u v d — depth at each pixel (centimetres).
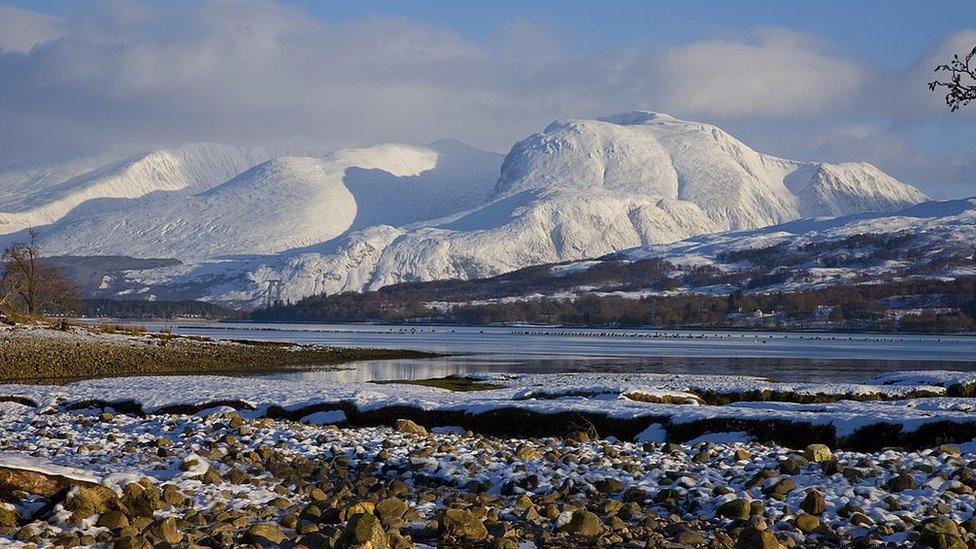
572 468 2075
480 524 1488
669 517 1608
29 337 9431
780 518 1571
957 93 2616
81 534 1377
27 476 1581
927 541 1364
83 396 4025
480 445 2509
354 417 3397
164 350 9712
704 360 11694
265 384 4703
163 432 2827
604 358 12056
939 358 13062
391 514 1611
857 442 2648
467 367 9681
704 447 2409
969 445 2381
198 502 1691
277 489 1841
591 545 1421
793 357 12988
